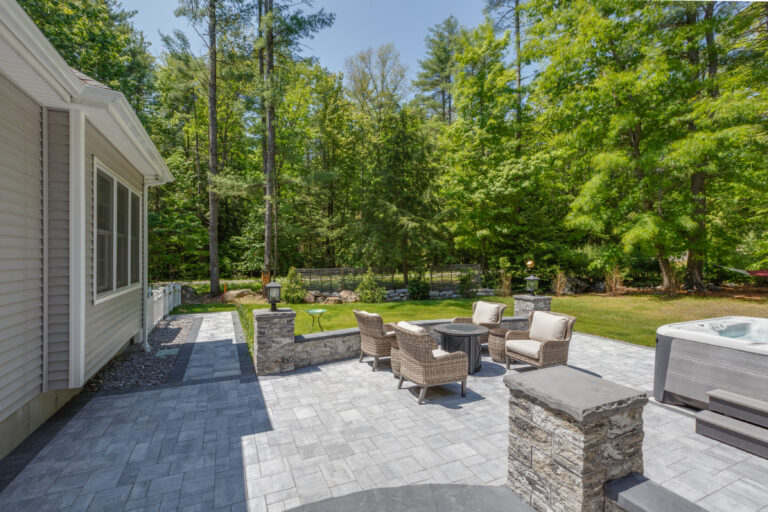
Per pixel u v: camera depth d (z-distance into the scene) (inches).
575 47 539.5
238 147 915.4
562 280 622.5
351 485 114.1
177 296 511.8
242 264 869.8
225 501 106.1
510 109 633.6
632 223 533.0
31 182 142.1
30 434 144.8
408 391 195.0
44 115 150.3
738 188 533.3
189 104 784.9
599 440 80.5
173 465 124.3
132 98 624.4
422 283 600.1
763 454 131.6
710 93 522.3
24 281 137.3
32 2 460.8
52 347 153.2
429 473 120.6
